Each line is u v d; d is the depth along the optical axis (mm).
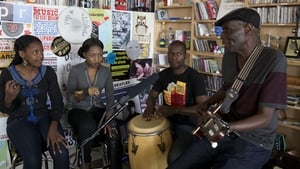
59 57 2627
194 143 1700
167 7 3561
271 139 1494
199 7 3225
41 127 2025
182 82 2273
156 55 3627
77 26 2697
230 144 1522
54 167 1923
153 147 1930
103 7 2969
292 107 2654
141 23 3285
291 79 2662
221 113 1486
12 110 2002
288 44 2693
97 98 2396
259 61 1427
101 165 2562
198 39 3346
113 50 3027
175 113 2186
